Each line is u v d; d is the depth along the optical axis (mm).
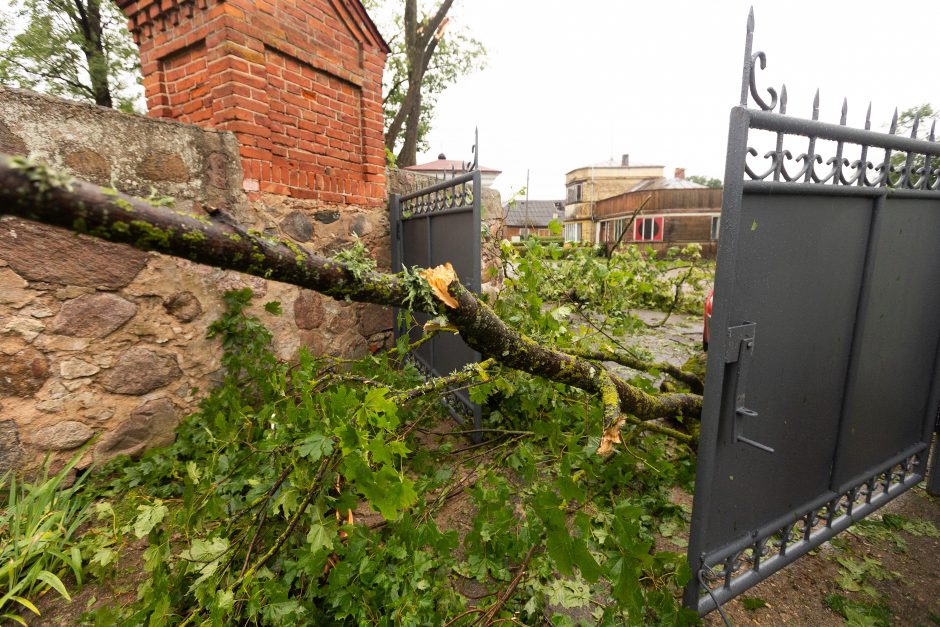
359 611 1476
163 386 2631
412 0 10500
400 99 15312
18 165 536
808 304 1506
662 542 2037
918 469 2248
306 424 1819
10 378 2117
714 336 1297
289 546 1739
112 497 2236
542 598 1664
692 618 1396
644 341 5680
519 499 2307
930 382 2162
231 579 1532
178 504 2102
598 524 2094
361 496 2273
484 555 1706
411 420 2789
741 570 1811
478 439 2859
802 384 1577
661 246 23828
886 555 1947
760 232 1301
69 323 2264
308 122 3369
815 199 1431
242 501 2012
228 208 2830
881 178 1613
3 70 8695
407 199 3908
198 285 2742
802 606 1691
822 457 1749
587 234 35906
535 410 2740
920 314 1983
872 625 1589
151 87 3301
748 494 1517
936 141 1818
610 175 36469
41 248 2146
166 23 3045
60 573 1767
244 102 2867
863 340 1738
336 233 3689
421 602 1459
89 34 9359
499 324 1448
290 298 3314
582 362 1756
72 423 2312
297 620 1448
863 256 1644
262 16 2910
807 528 1800
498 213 5199
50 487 1943
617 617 1590
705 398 1344
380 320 4285
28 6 8773
